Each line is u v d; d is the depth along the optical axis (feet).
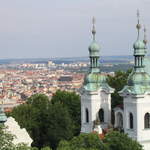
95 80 646.33
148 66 636.48
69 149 463.83
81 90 654.94
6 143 352.90
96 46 654.12
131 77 593.42
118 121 625.00
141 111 577.84
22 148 362.94
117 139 500.33
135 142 508.12
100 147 490.49
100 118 647.15
